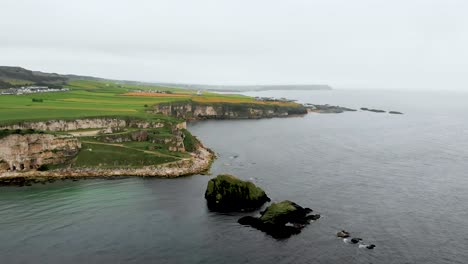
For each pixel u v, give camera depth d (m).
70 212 68.44
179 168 95.38
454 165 107.25
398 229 63.47
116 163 94.50
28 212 68.12
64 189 80.88
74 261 51.78
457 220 67.44
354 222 65.75
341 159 112.75
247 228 62.78
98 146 100.69
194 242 57.84
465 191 83.31
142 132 110.62
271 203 74.06
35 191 79.31
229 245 57.09
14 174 88.44
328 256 54.50
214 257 53.59
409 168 103.12
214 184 76.00
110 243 57.06
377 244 58.22
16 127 103.31
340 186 85.31
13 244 56.16
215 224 64.31
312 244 57.75
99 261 51.94
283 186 84.69
